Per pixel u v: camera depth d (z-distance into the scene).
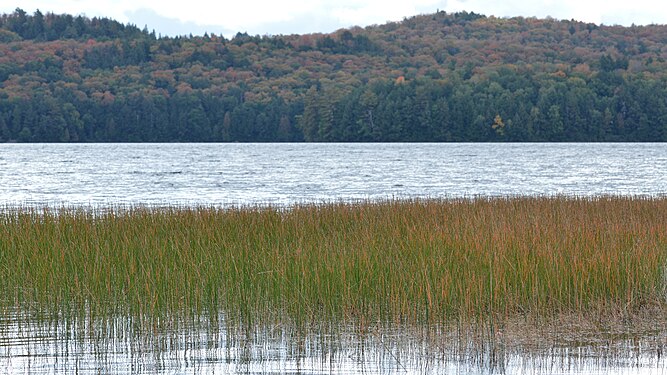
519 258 22.81
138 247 25.67
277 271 22.06
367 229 29.45
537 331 19.98
